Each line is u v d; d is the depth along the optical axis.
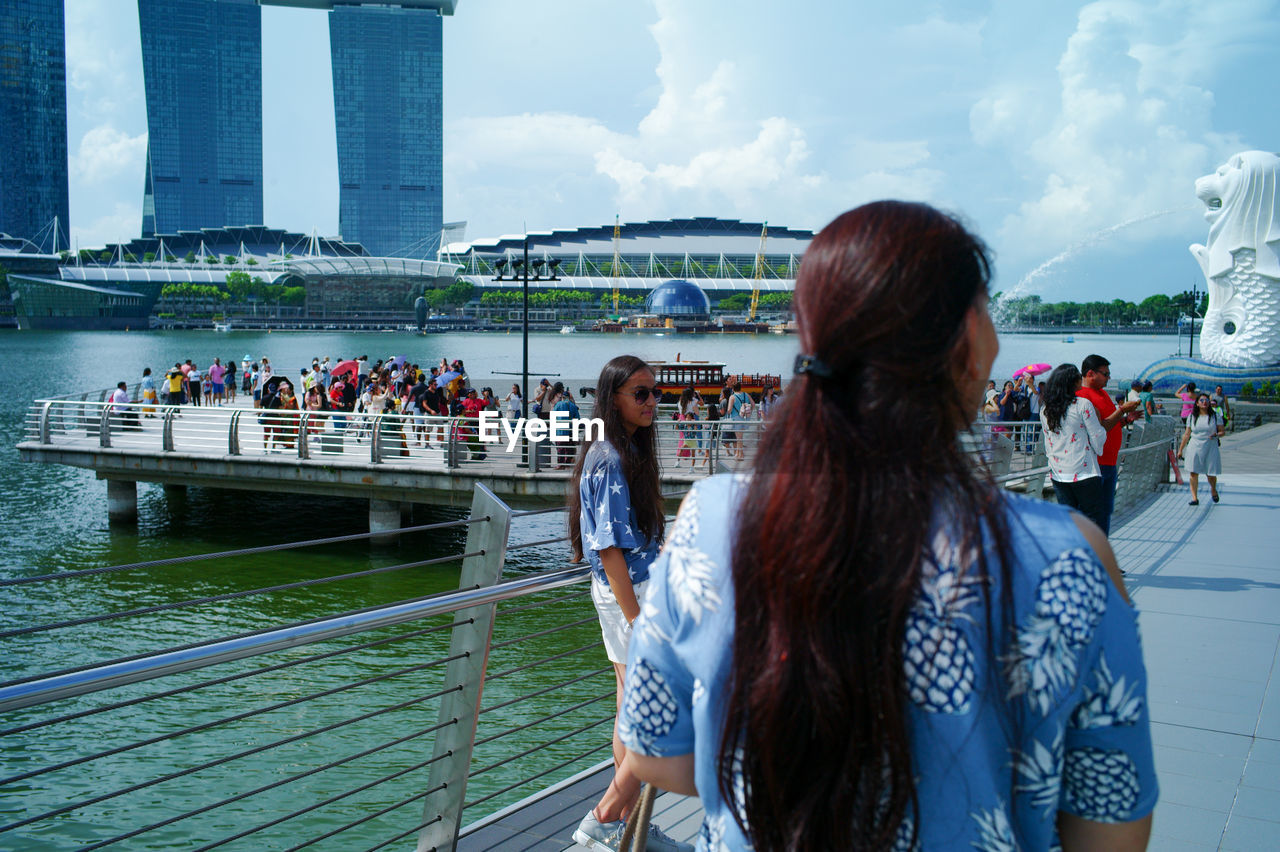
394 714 10.27
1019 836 1.00
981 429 1.12
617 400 3.01
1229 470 17.09
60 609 14.10
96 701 10.40
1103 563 1.00
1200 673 5.29
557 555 17.16
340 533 19.34
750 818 1.00
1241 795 3.80
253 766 9.12
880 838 0.95
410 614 2.73
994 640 0.93
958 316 1.03
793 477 1.01
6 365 86.94
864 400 1.01
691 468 17.78
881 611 0.94
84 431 22.38
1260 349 38.06
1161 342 158.88
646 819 2.34
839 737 0.94
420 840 3.15
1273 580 7.46
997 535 0.95
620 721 1.18
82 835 7.99
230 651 2.31
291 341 162.00
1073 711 1.00
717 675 1.05
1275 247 37.81
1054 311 161.88
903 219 1.06
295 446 20.20
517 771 8.99
